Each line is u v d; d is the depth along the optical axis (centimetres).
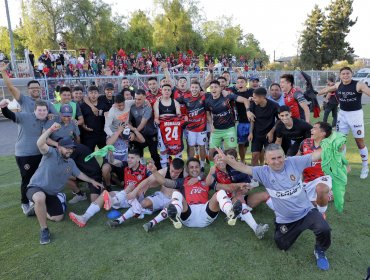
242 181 456
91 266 347
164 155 620
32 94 509
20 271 343
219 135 620
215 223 439
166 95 596
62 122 523
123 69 2384
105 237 410
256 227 385
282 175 343
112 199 464
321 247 337
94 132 621
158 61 2797
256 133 580
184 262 348
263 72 2442
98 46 3534
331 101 1112
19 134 482
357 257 349
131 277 326
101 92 1692
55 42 3284
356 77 2828
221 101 599
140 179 495
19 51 4453
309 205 350
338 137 360
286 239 356
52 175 428
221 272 329
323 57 5238
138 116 609
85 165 513
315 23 5216
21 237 415
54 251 380
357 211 454
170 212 378
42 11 3222
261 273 325
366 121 1261
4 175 694
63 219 468
